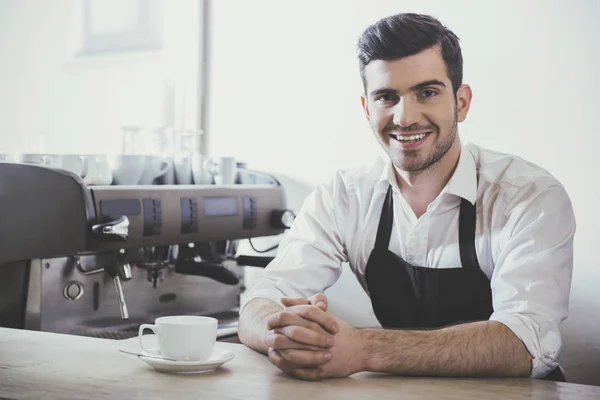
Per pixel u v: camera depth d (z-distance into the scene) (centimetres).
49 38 352
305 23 311
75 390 120
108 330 236
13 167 219
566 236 178
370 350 142
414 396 124
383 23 179
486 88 277
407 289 202
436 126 180
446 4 283
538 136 268
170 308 263
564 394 128
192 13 329
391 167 200
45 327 220
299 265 201
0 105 352
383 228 204
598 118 258
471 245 192
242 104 325
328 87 306
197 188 249
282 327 139
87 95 345
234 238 264
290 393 123
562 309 171
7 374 130
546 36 266
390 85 178
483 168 194
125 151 270
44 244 213
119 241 212
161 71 331
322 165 308
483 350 147
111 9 341
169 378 131
